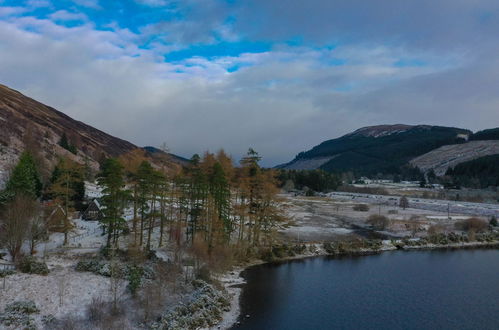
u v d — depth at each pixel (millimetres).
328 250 73438
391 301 45688
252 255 64312
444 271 60969
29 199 50188
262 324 37375
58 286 38000
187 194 61125
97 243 57281
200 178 56594
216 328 35750
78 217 76938
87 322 31609
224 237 58375
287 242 75562
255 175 62656
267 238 71812
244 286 50125
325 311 41719
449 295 48156
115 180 52219
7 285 36406
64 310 33406
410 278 56438
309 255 70438
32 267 40750
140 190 57312
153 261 48594
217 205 58469
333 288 50562
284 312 40969
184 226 64500
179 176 60344
